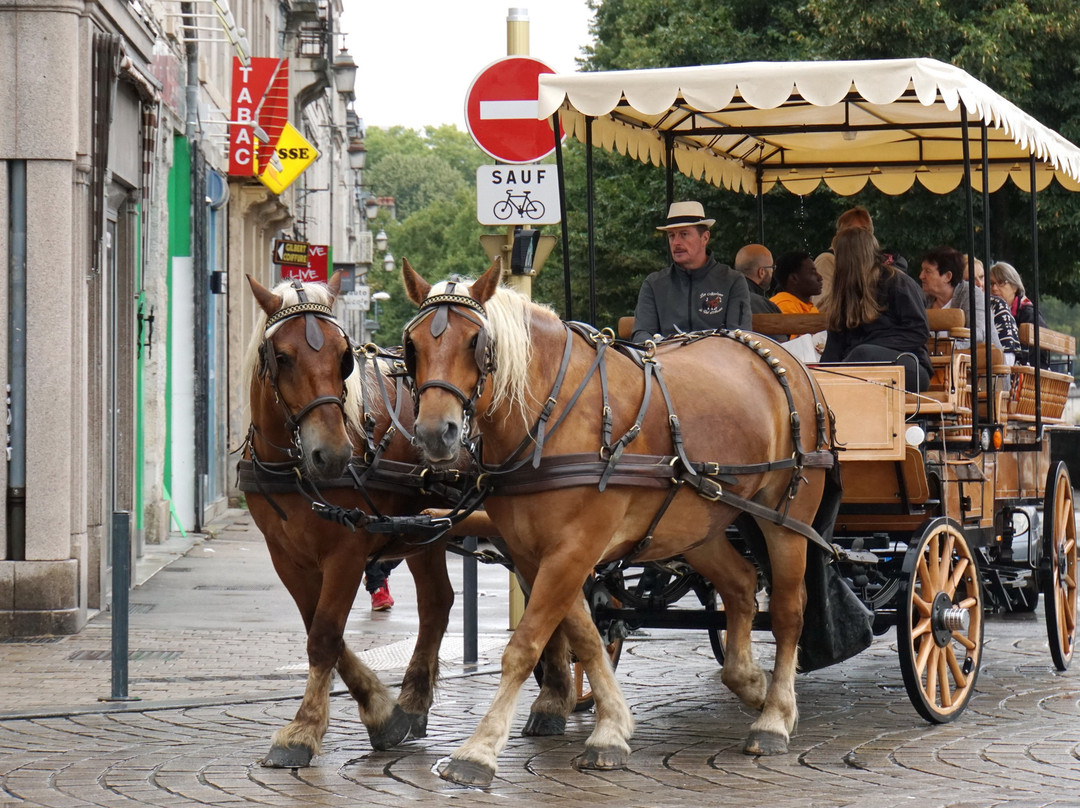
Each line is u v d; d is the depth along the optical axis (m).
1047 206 24.94
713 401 8.21
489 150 11.95
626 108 11.55
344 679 8.36
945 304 12.92
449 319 7.16
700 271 10.41
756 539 8.94
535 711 8.90
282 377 7.66
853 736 8.72
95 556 14.04
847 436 9.29
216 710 9.59
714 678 10.97
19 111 12.70
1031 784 7.48
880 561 10.37
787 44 29.72
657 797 7.25
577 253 36.25
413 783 7.55
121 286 16.20
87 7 12.96
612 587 9.45
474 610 11.83
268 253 34.69
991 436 10.27
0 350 12.73
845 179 14.47
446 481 8.59
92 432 13.95
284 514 8.02
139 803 7.16
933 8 24.72
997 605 11.56
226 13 22.27
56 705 9.70
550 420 7.50
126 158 15.48
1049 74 25.56
